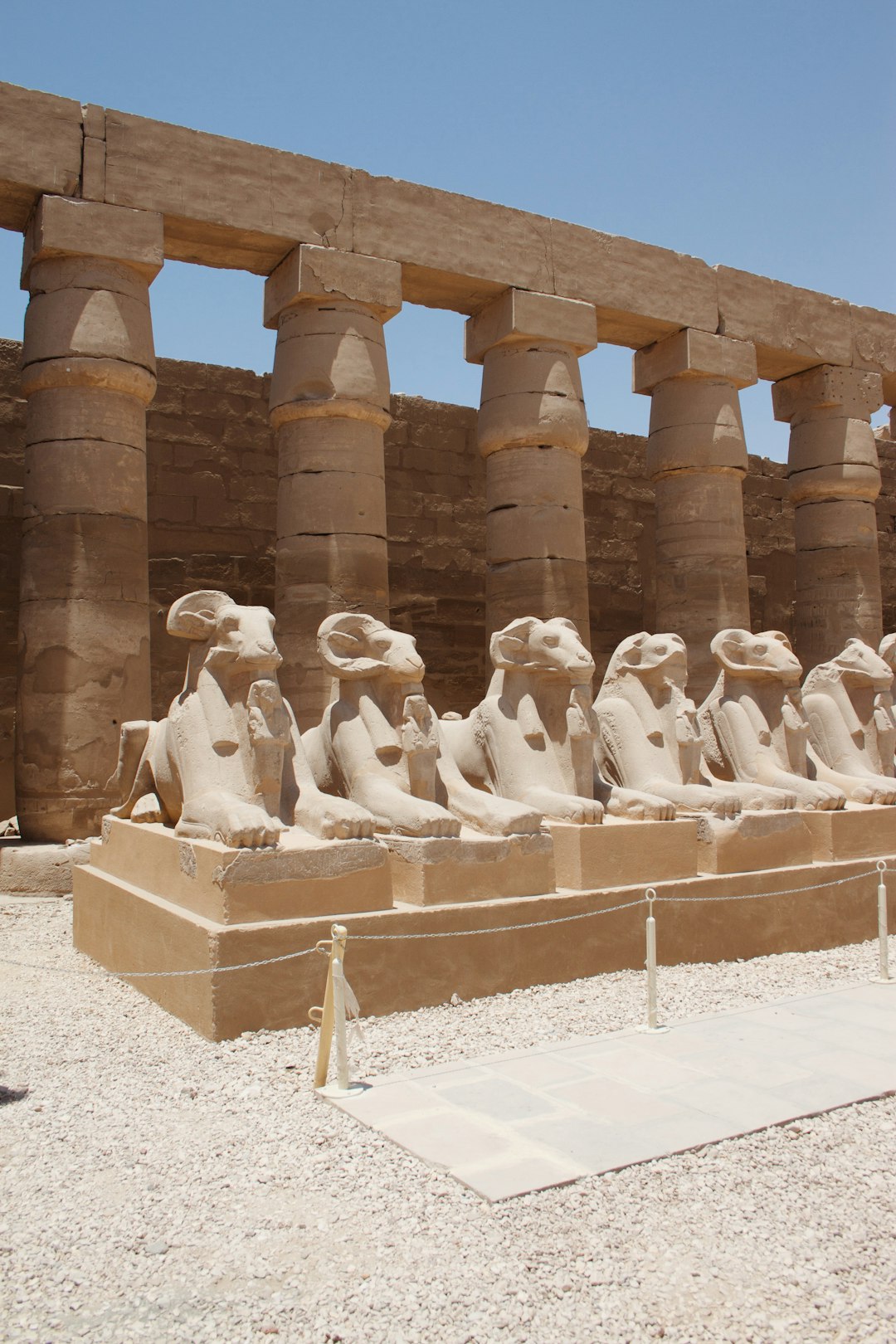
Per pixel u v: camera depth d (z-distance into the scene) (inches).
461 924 213.2
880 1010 210.4
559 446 431.8
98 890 247.1
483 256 421.7
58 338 352.2
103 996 216.8
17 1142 147.4
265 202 383.9
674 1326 106.9
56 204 350.6
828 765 335.0
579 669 258.7
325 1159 141.2
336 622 249.0
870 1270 116.6
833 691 339.0
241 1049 181.9
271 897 196.4
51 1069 174.4
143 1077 170.6
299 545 391.2
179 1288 112.9
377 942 202.4
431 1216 126.3
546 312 430.0
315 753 256.1
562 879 245.3
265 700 217.5
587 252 446.0
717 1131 150.7
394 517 536.1
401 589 535.5
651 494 615.5
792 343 499.8
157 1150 144.5
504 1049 185.8
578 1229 123.8
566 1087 166.7
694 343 466.9
